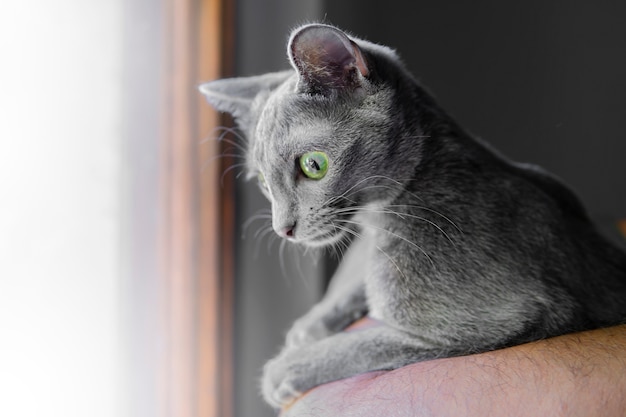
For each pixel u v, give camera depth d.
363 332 0.70
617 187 1.26
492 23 1.21
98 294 0.86
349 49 0.65
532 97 1.23
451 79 1.21
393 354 0.67
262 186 0.73
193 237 0.94
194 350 0.95
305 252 0.81
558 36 1.22
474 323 0.66
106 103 0.87
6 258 0.77
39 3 0.80
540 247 0.67
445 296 0.67
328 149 0.67
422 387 0.62
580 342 0.63
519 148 1.24
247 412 1.00
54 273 0.82
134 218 0.90
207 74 0.93
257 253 0.99
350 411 0.63
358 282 0.78
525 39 1.22
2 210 0.77
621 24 1.23
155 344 0.92
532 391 0.60
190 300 0.94
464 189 0.69
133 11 0.89
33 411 0.79
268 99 0.72
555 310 0.66
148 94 0.90
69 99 0.83
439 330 0.67
